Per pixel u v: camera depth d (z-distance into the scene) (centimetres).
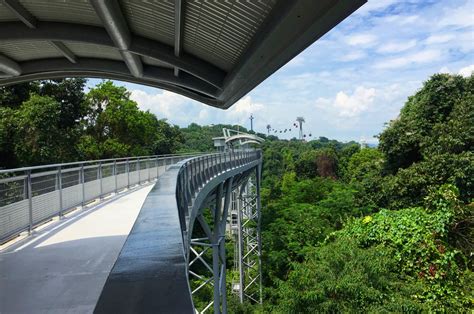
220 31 832
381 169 2573
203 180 1395
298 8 536
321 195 3441
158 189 523
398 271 1283
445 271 1215
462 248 1330
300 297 1288
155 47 1030
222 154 1952
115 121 3834
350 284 1151
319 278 1278
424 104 2536
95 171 1353
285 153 8381
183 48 1030
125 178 1789
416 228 1304
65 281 507
